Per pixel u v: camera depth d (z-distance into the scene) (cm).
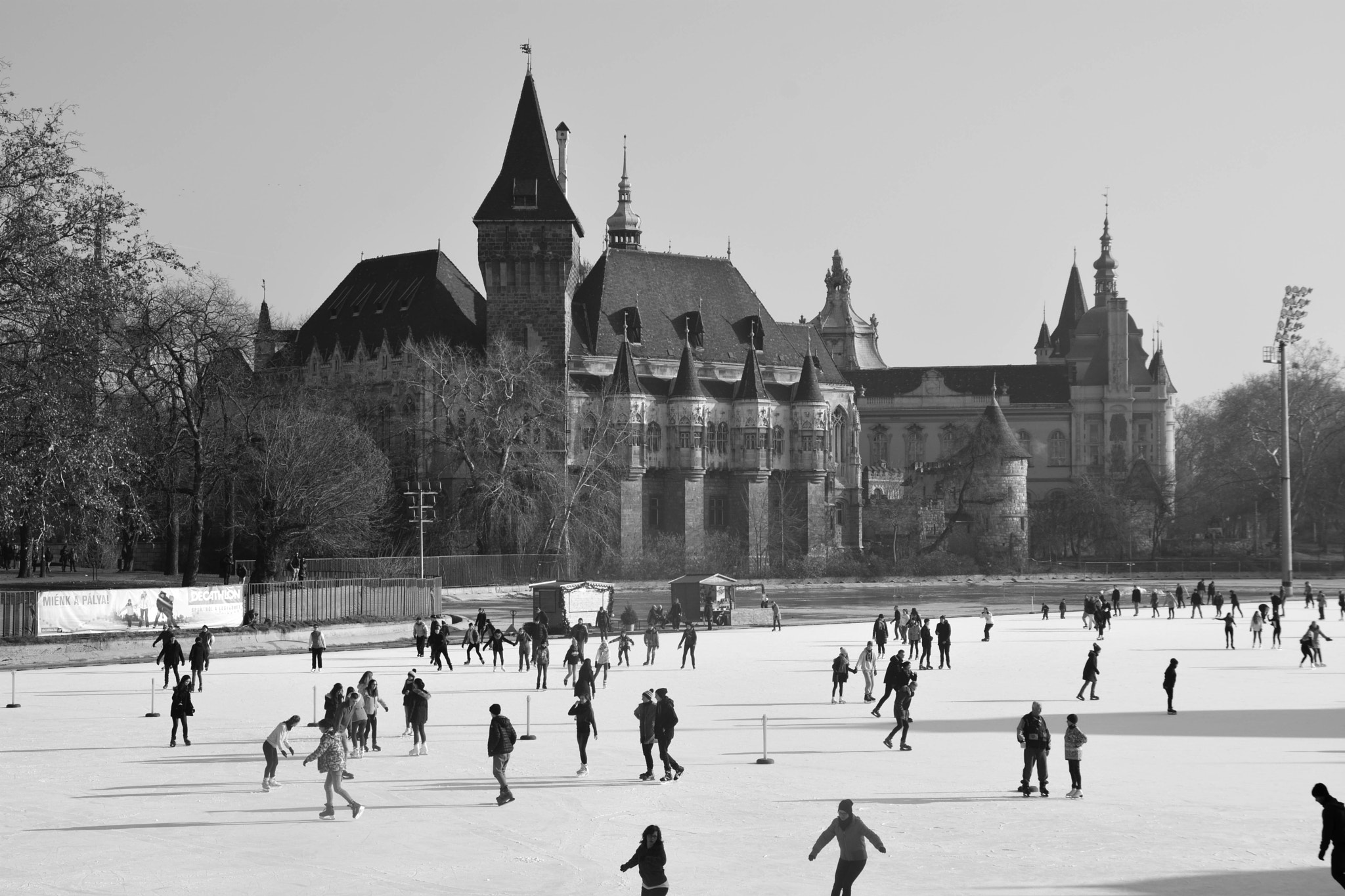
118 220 7888
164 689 6850
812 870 3484
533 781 4566
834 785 4497
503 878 3422
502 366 16800
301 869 3506
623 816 4069
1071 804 4209
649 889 2800
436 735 5519
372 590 10719
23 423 7831
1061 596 16450
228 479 13125
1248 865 3506
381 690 7012
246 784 4531
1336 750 5131
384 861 3578
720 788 4453
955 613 13888
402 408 18625
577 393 19738
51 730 5616
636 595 15288
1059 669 8138
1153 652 9331
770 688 7100
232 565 13488
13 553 15612
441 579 12712
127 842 3775
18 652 8162
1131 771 4738
